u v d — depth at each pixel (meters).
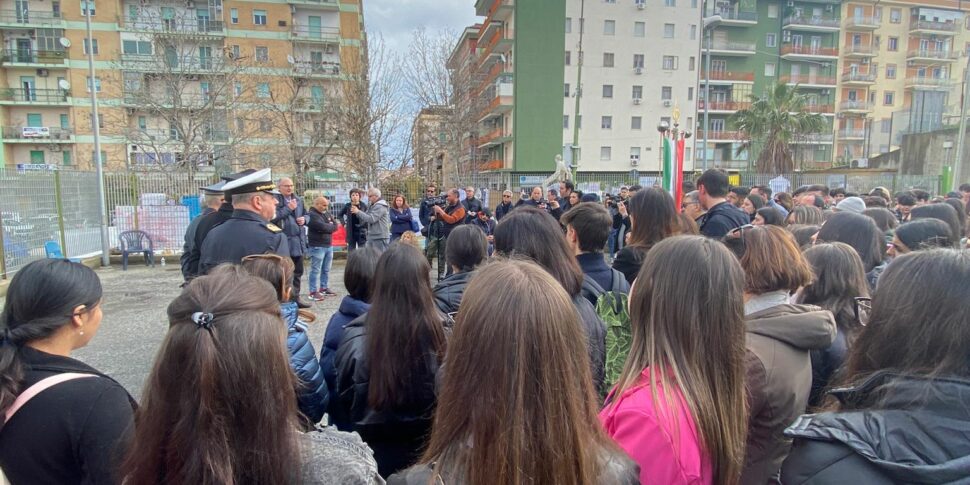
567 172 16.17
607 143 40.84
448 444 1.00
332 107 19.77
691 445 1.22
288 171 23.91
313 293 8.38
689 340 1.32
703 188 3.99
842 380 1.31
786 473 1.09
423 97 28.78
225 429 1.04
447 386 1.03
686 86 41.94
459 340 1.02
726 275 1.36
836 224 3.03
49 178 10.22
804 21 46.16
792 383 1.57
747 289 1.87
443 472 0.98
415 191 16.00
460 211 9.35
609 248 10.84
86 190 11.53
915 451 0.92
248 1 35.06
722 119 44.84
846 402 1.17
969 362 1.00
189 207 12.30
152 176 12.53
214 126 22.73
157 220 12.04
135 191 12.40
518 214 2.33
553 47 39.44
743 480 1.57
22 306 1.47
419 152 25.05
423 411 2.12
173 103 21.50
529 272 1.05
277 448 1.09
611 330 2.20
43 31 37.28
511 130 40.50
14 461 1.36
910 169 23.95
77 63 37.56
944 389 0.96
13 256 9.12
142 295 8.70
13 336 1.44
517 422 0.92
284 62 33.69
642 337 1.42
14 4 37.28
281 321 1.22
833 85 47.81
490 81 42.72
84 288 1.55
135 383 4.70
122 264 11.76
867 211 4.32
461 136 29.77
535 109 39.53
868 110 48.75
